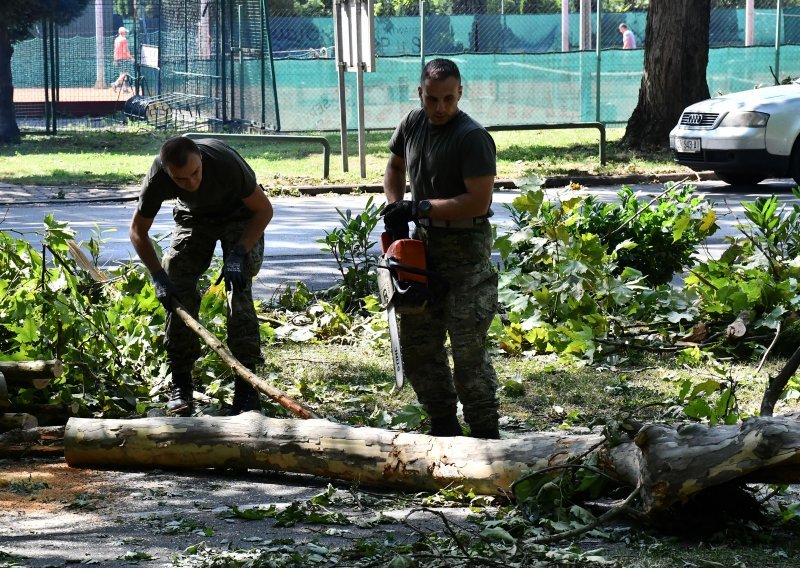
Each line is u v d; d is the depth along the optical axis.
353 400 9.25
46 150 32.81
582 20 43.75
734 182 24.97
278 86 33.75
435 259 7.32
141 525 6.16
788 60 36.38
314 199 23.64
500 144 32.06
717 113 23.59
